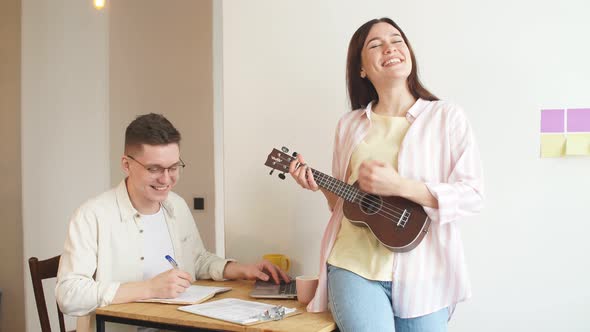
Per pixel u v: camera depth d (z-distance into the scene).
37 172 3.84
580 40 1.90
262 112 2.31
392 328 1.50
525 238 1.95
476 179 1.56
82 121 4.20
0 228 3.84
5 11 3.78
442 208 1.48
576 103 1.90
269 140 2.30
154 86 4.13
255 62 2.32
